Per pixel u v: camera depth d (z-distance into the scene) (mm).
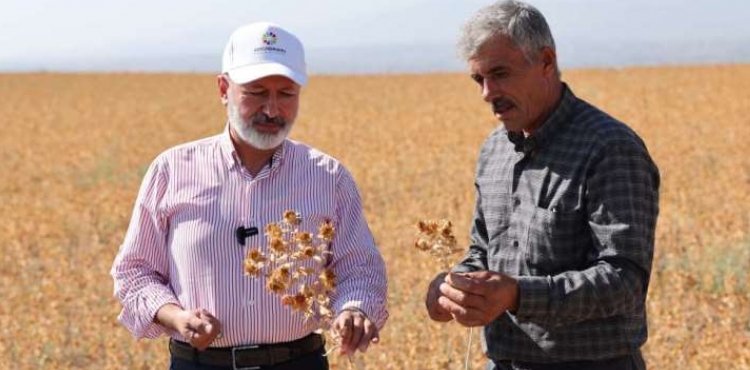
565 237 3549
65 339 8602
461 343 7777
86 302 9805
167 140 26297
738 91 33375
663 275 10047
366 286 3848
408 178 17516
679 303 9070
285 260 3551
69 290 10273
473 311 3309
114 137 27172
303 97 38344
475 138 23406
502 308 3336
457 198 14812
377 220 13539
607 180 3441
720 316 8758
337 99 36938
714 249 10914
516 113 3562
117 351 8062
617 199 3424
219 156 3883
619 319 3578
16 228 14188
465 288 3293
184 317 3639
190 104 37906
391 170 18203
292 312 3781
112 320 9023
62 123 31734
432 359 7211
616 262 3395
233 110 3740
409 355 7449
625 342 3590
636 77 41250
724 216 12945
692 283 9781
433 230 3305
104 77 57750
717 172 17328
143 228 3904
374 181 17203
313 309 3795
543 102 3588
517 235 3676
